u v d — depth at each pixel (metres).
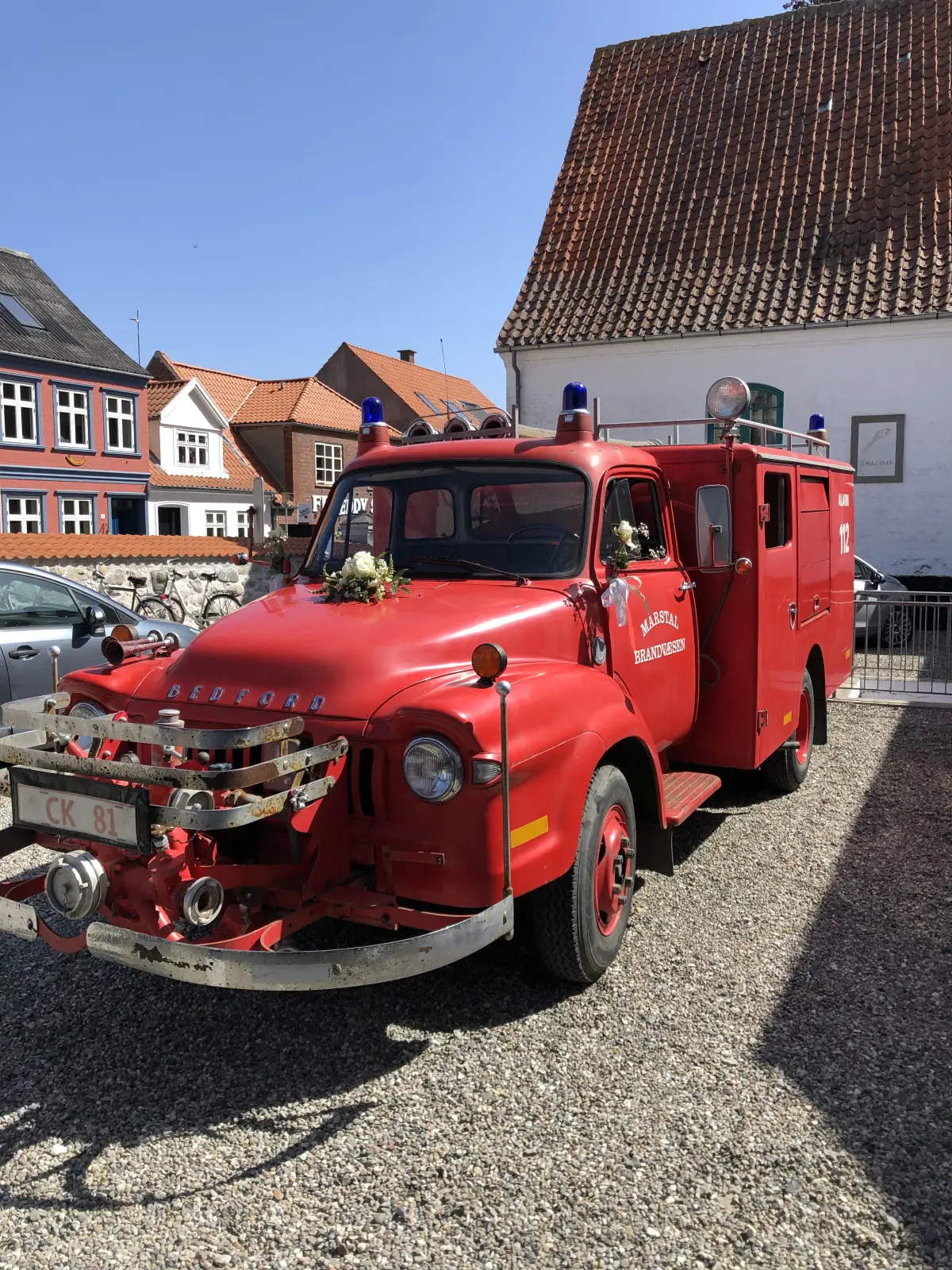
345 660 3.61
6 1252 2.62
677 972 4.14
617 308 18.38
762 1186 2.82
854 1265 2.54
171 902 3.15
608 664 4.39
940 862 5.41
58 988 4.09
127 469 36.66
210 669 3.82
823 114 19.28
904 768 7.41
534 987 4.03
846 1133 3.06
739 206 18.83
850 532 8.07
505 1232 2.66
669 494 5.30
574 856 3.64
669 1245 2.61
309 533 5.37
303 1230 2.69
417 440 5.57
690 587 5.27
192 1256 2.60
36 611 7.34
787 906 4.83
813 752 7.92
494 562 4.55
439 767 3.18
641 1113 3.17
